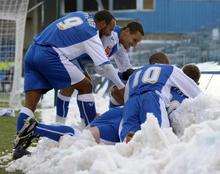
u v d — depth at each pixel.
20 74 37.53
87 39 19.83
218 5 84.44
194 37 78.56
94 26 20.11
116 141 18.09
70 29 19.98
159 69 18.25
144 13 86.12
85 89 20.48
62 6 85.25
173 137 15.40
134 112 17.44
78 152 15.41
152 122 15.26
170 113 17.66
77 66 20.39
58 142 18.16
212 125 14.05
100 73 20.33
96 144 17.41
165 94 17.72
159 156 14.05
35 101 20.19
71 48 19.92
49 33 20.28
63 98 22.31
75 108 31.17
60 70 19.97
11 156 19.48
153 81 17.91
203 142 12.66
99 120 18.59
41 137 19.75
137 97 17.70
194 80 19.55
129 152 15.40
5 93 39.84
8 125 28.42
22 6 37.47
